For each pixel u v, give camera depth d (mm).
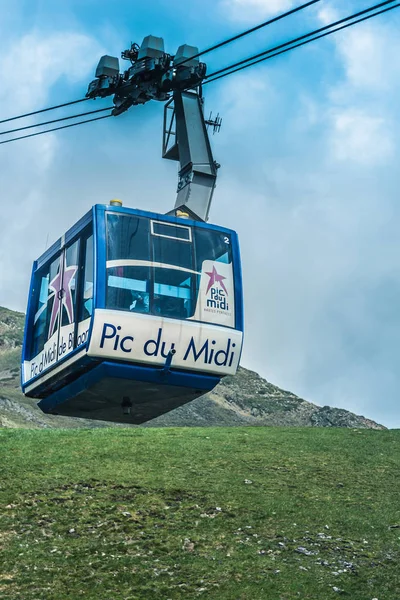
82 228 18516
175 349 17672
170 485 20078
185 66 20812
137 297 17500
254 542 16688
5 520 17000
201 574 14891
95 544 16016
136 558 15422
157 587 14219
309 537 17188
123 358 17297
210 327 18031
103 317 17094
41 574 14516
